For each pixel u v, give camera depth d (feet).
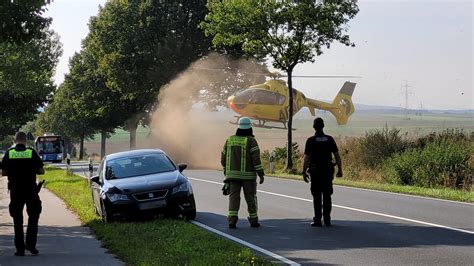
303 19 103.50
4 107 94.02
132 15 195.72
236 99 157.38
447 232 36.55
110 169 48.24
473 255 29.17
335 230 38.60
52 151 249.14
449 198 57.72
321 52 108.37
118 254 32.07
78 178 105.81
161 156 50.21
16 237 33.32
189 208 44.80
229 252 29.91
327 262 28.45
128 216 43.34
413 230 37.63
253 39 109.40
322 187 40.34
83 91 226.58
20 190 33.60
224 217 47.21
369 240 34.32
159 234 37.09
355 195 61.67
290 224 41.98
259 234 37.78
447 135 89.66
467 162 75.05
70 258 31.76
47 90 147.54
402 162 80.07
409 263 27.63
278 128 160.86
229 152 41.14
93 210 54.13
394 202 54.60
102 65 199.52
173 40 181.57
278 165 118.01
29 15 53.16
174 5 189.67
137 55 190.70
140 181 45.09
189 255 29.55
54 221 49.39
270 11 105.29
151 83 190.19
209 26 113.70
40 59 155.53
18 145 34.27
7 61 135.44
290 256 30.14
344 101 192.65
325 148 40.52
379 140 95.55
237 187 41.11
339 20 105.19
